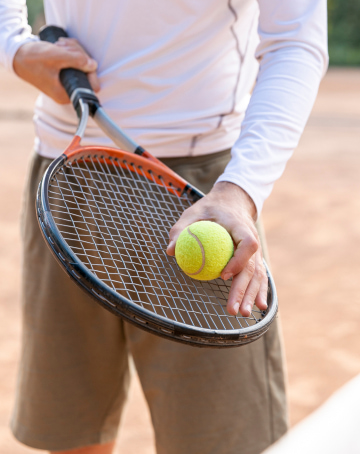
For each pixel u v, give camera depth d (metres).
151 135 1.29
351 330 2.98
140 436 2.12
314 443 0.28
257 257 1.02
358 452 0.27
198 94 1.28
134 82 1.28
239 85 1.34
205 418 1.26
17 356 2.66
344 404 0.29
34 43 1.34
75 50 1.29
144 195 1.33
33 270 1.41
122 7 1.25
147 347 1.31
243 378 1.26
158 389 1.29
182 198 1.27
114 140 1.28
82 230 1.34
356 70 20.64
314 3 1.12
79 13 1.33
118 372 1.45
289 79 1.10
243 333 0.90
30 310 1.42
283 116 1.08
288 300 3.36
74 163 1.33
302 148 8.03
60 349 1.39
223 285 1.18
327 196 5.70
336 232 4.65
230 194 1.03
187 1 1.20
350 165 7.10
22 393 1.46
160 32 1.25
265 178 1.06
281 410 1.30
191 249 0.98
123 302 0.85
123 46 1.29
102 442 1.48
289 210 5.23
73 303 1.37
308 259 4.05
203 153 1.32
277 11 1.12
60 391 1.41
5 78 14.60
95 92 1.33
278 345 1.31
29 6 18.03
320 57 1.13
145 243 1.29
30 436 1.45
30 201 1.42
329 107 11.49
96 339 1.39
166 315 1.20
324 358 2.70
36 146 1.45
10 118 9.38
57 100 1.33
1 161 6.80
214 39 1.25
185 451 1.28
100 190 1.32
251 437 1.26
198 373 1.25
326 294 3.44
